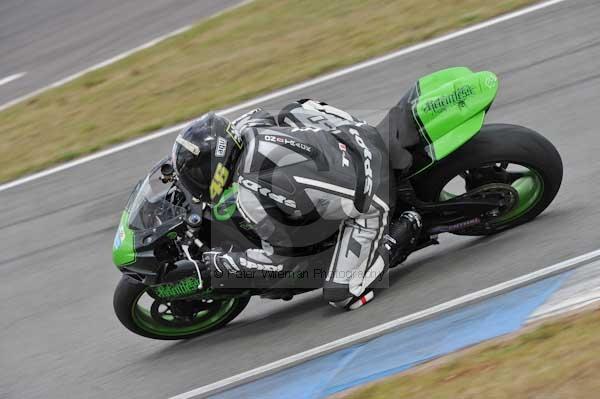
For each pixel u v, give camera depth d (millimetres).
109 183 27594
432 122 17234
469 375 13508
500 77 27406
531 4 31625
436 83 18125
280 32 36938
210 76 34594
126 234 17594
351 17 36062
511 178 18281
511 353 13727
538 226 18344
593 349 12750
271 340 17719
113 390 17547
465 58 29297
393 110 18453
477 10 32625
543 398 12188
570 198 19297
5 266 24125
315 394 14867
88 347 19469
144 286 17969
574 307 14477
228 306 19359
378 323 16688
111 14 46344
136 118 32469
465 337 14938
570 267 16172
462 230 18422
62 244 24516
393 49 31484
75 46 43281
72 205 26766
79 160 29703
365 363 15359
